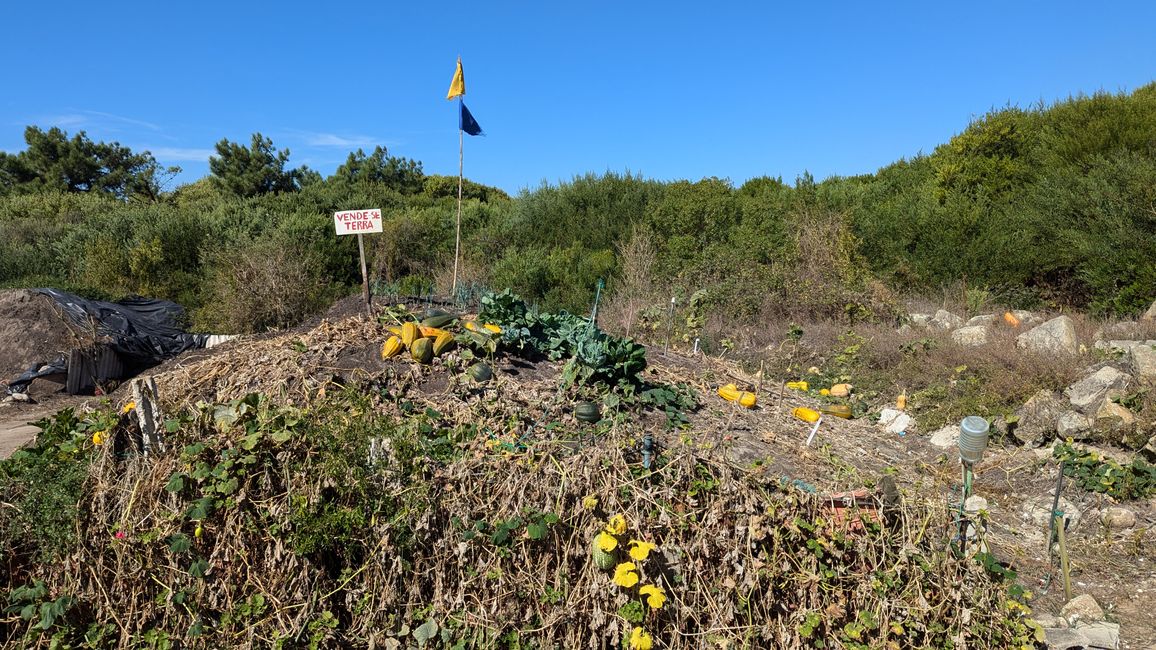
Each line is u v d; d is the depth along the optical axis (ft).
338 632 10.55
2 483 11.27
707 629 10.23
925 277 42.45
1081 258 36.78
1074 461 17.83
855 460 15.81
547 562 10.59
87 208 74.43
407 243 58.70
